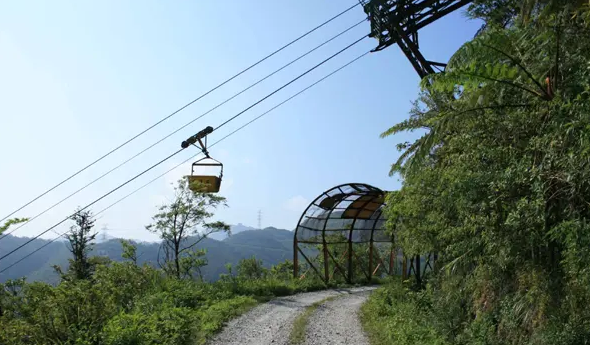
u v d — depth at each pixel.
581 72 6.77
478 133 8.51
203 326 11.40
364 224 25.70
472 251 9.17
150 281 16.20
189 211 19.83
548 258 7.40
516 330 7.48
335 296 19.08
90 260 21.73
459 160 8.95
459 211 9.15
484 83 8.34
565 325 6.23
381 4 15.53
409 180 11.35
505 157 7.99
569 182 6.21
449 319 9.97
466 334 8.99
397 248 17.70
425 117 11.92
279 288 20.00
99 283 10.74
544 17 7.91
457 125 9.11
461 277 10.57
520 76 7.91
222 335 10.77
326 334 10.89
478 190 8.20
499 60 8.45
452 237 10.24
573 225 5.84
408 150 11.93
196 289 16.44
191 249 20.56
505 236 7.80
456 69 8.23
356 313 14.10
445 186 10.09
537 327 6.91
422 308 12.28
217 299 15.91
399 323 11.52
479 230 9.23
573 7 7.42
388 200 13.77
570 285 6.47
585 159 5.84
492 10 11.50
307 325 12.00
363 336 10.63
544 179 6.81
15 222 10.98
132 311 12.60
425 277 16.20
